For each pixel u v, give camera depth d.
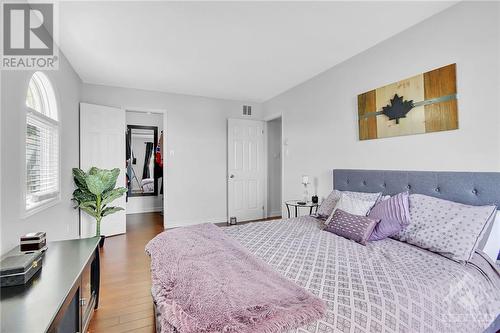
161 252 1.68
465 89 1.90
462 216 1.65
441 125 2.03
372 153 2.65
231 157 4.79
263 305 0.98
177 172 4.49
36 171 2.21
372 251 1.68
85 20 2.16
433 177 2.06
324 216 2.69
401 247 1.75
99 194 3.30
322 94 3.39
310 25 2.26
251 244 1.84
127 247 3.39
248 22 2.21
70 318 1.41
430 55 2.12
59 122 2.64
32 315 1.00
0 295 1.14
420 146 2.20
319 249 1.72
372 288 1.16
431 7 2.00
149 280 2.45
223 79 3.71
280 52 2.79
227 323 0.89
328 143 3.28
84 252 1.68
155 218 5.20
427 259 1.53
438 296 1.19
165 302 1.11
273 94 4.53
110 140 3.90
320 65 3.17
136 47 2.68
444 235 1.64
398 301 1.09
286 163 4.19
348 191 2.77
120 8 2.00
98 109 3.77
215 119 4.80
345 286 1.18
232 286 1.13
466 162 1.89
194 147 4.62
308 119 3.67
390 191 2.40
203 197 4.71
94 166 3.70
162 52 2.80
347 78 2.98
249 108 5.09
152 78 3.67
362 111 2.74
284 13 2.07
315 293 1.12
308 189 3.65
